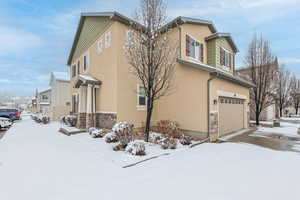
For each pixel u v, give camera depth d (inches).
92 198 140.2
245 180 170.9
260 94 653.3
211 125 350.9
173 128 368.2
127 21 422.3
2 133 473.1
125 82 419.8
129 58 370.3
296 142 341.7
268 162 223.0
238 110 495.5
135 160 228.2
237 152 269.1
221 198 139.0
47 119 699.4
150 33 328.5
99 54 478.3
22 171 196.1
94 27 505.4
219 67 514.0
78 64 628.7
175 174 186.2
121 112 406.9
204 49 506.6
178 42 419.2
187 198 139.3
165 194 145.4
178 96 405.7
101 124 456.4
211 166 209.5
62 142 339.6
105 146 299.0
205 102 354.0
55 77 893.8
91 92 466.9
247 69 730.2
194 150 281.0
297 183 164.6
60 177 180.4
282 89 1069.8
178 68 406.3
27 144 324.5
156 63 333.1
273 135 420.5
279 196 142.0
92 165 214.7
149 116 331.9
